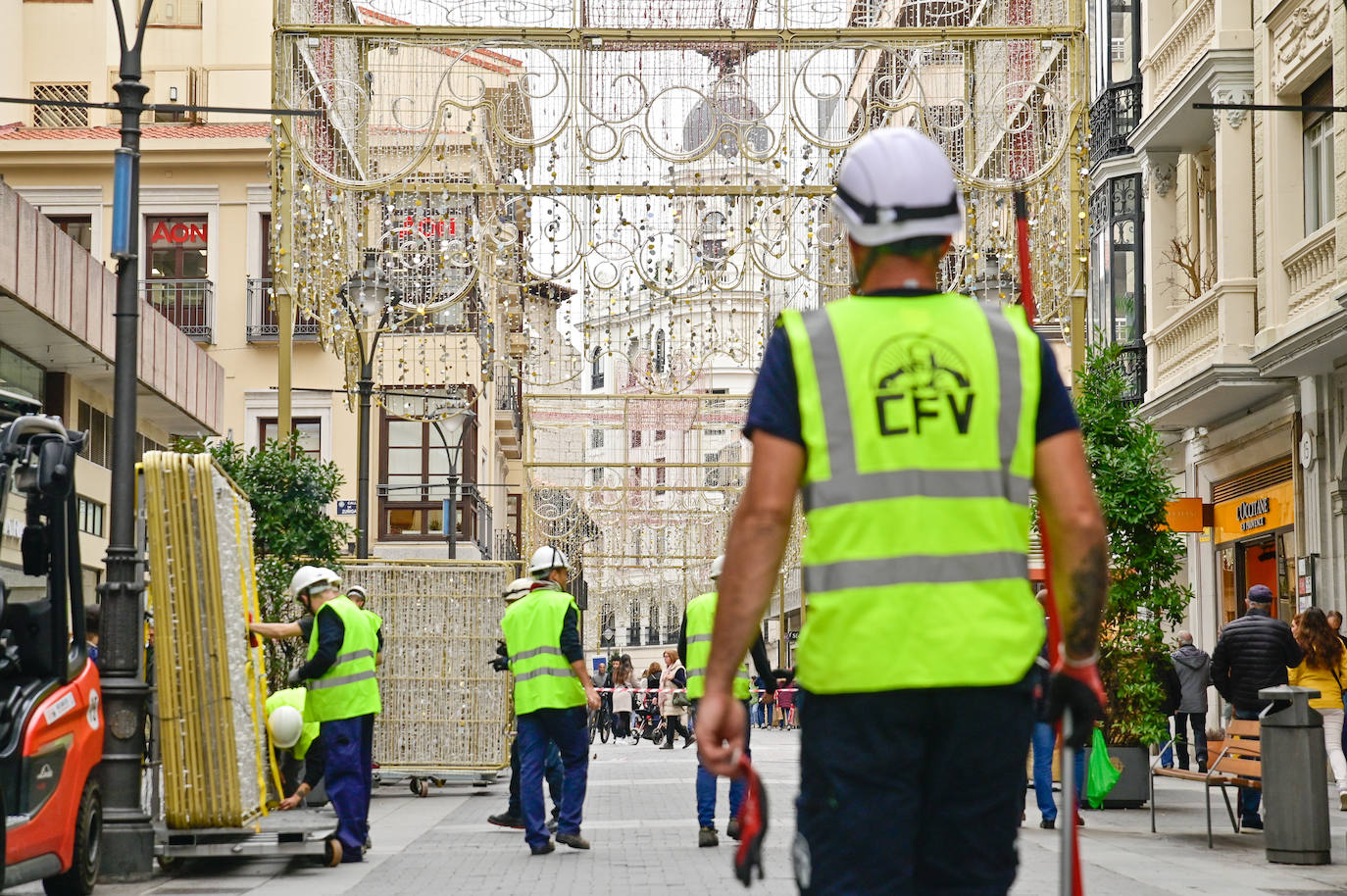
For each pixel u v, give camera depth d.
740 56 29.53
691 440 71.00
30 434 17.14
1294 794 19.50
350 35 29.09
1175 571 27.06
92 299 42.00
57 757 16.28
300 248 30.02
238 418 69.19
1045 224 30.20
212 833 18.97
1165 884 17.45
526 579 24.45
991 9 30.31
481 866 19.61
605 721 74.19
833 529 5.78
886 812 5.65
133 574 18.97
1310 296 37.31
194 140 69.06
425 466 69.69
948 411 5.83
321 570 20.23
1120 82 48.34
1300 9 37.25
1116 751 27.69
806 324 5.94
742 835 5.93
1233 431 44.78
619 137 29.42
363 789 20.20
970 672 5.67
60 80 75.25
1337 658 26.61
